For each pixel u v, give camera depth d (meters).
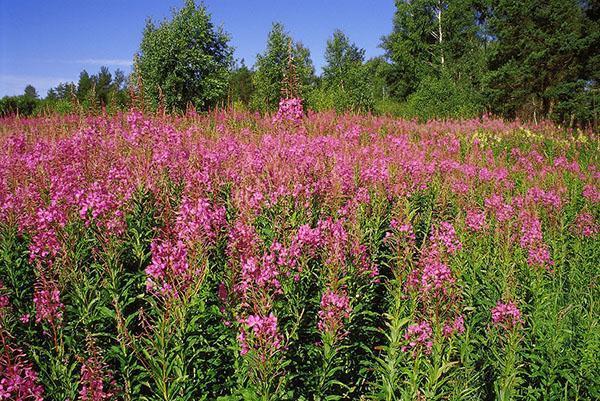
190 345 4.32
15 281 5.37
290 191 6.73
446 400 4.64
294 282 5.10
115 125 10.92
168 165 7.78
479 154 16.69
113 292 4.95
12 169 7.70
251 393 4.12
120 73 103.19
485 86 39.59
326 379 4.79
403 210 6.02
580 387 5.29
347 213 6.70
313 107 33.12
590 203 11.98
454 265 6.54
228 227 5.55
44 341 4.75
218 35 30.88
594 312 6.53
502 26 38.88
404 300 5.38
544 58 36.84
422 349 4.72
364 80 41.50
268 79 33.94
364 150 11.24
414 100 31.47
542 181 13.27
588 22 36.38
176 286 4.37
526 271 7.03
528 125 24.81
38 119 17.64
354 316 5.36
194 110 17.12
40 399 3.51
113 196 5.76
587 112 34.44
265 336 4.01
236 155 9.04
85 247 5.65
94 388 3.86
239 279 4.62
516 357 5.37
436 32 52.44
